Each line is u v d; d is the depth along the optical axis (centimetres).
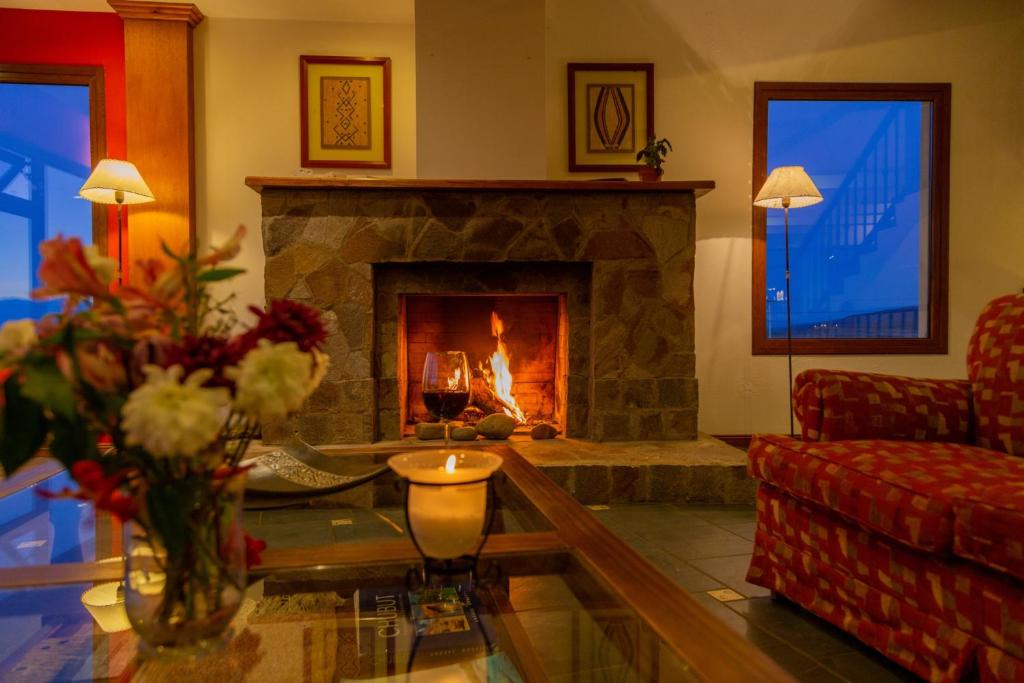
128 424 57
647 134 394
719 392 404
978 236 409
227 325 70
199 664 96
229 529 71
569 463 301
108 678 98
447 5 352
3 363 61
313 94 393
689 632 72
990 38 405
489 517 109
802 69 402
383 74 395
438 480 101
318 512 193
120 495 65
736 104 400
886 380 194
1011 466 154
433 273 355
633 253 348
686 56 398
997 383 187
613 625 85
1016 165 408
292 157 394
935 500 135
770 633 171
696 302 402
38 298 66
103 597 108
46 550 122
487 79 353
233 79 390
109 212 387
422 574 104
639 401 350
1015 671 121
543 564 103
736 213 403
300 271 337
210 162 390
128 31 375
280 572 102
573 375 361
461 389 159
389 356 353
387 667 97
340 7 380
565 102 394
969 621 131
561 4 393
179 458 66
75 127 402
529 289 359
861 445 175
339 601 103
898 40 404
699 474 301
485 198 343
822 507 173
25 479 177
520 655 97
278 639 102
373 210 340
